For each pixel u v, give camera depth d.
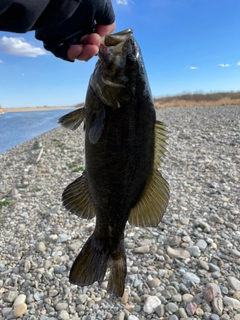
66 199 0.39
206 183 1.21
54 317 0.57
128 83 0.34
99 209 0.37
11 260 0.76
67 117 0.38
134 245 0.78
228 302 0.57
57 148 2.17
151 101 0.35
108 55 0.34
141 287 0.63
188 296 0.59
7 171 1.65
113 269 0.39
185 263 0.70
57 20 0.36
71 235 0.86
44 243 0.82
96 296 0.61
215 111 4.14
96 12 0.38
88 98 0.35
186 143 1.98
